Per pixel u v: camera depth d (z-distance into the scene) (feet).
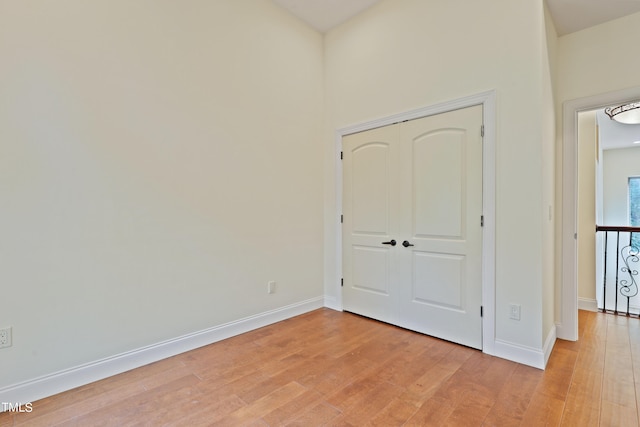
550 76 8.53
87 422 5.73
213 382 7.07
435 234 9.40
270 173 10.82
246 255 10.14
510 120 7.93
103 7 7.25
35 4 6.38
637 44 8.57
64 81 6.73
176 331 8.52
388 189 10.61
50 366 6.61
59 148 6.69
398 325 10.38
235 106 9.83
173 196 8.46
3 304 6.10
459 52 8.84
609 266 16.53
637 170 24.88
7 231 6.13
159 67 8.16
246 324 10.10
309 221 12.17
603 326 10.41
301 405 6.21
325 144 12.73
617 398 6.32
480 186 8.48
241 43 9.99
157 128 8.14
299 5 11.07
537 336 7.55
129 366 7.66
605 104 9.00
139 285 7.87
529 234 7.65
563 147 9.57
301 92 11.87
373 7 11.03
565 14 8.61
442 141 9.21
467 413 5.91
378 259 10.94
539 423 5.61
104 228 7.31
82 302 7.02
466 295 8.79
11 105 6.15
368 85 11.18
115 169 7.45
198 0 8.95
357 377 7.23
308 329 10.23
